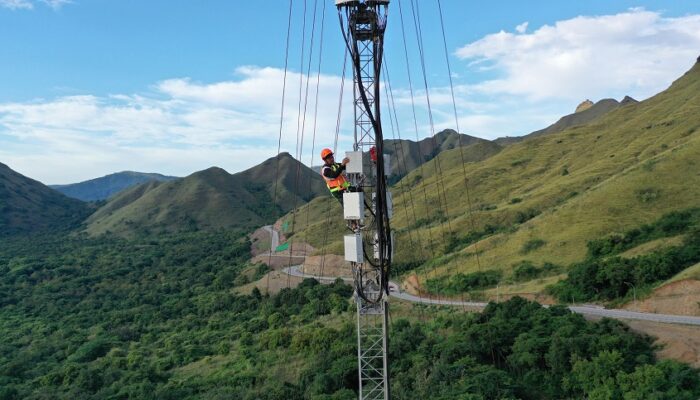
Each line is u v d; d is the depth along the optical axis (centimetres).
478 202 14112
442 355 5019
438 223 12850
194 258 17325
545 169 15538
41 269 15962
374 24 1841
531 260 8456
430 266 9812
